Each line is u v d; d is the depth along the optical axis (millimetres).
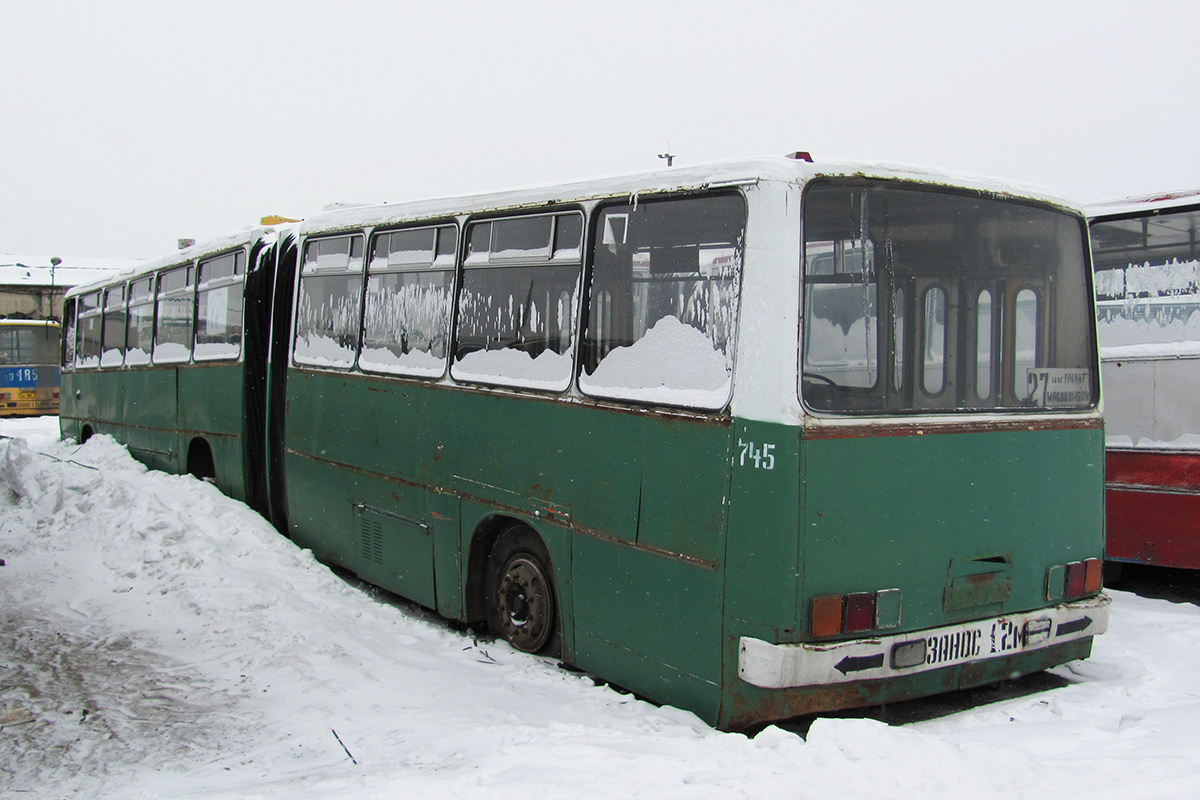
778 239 4598
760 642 4504
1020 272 5387
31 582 8227
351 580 8805
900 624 4719
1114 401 7973
